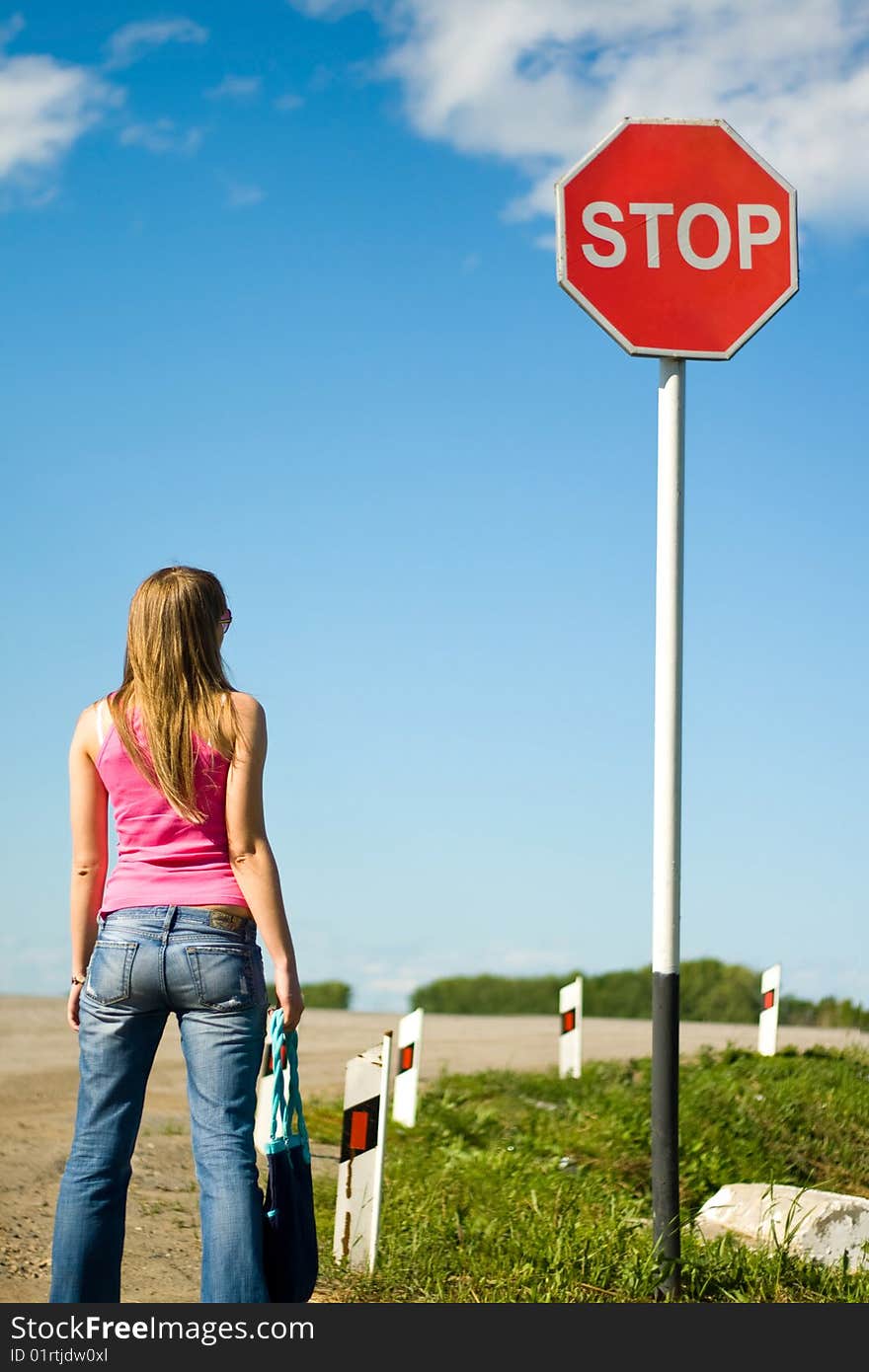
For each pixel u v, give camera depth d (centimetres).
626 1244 593
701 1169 824
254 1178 402
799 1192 679
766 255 608
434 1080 1339
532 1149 918
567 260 600
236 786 413
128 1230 683
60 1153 877
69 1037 1628
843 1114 979
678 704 586
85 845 430
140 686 423
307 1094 1225
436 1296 547
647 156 608
